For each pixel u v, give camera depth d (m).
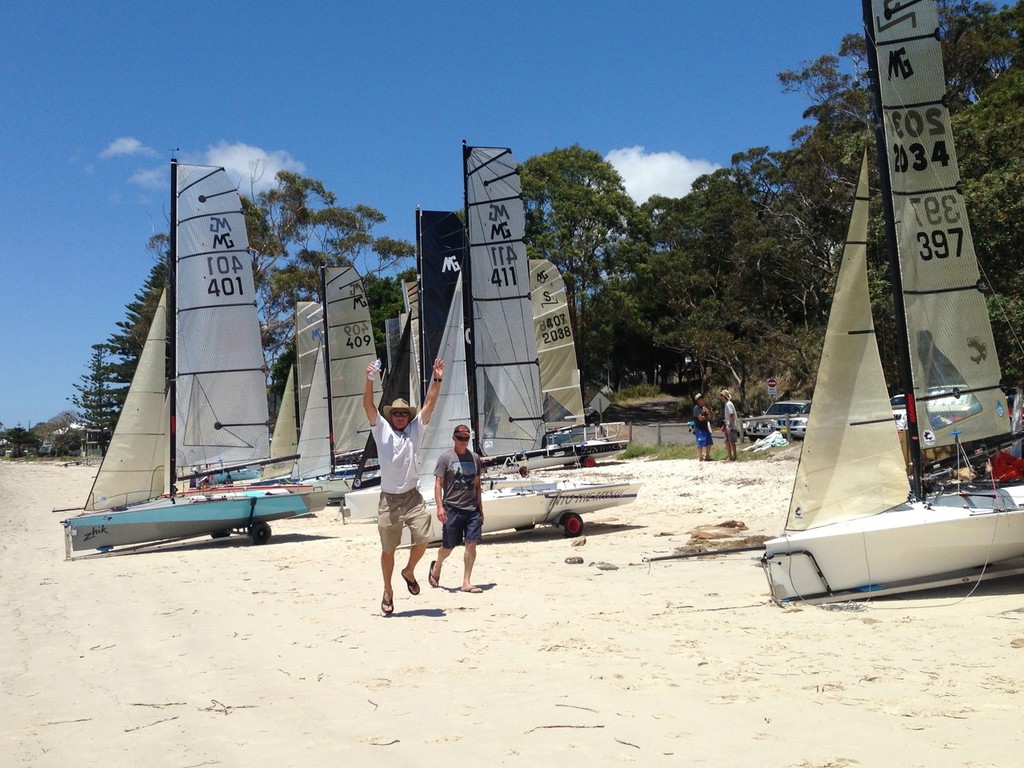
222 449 17.02
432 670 6.62
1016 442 9.18
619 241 54.62
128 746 5.26
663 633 7.48
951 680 5.72
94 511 16.30
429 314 17.30
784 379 50.59
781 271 53.03
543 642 7.36
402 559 13.25
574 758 4.65
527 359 16.61
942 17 40.44
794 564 8.37
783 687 5.75
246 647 7.80
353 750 4.96
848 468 8.59
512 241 16.59
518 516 14.73
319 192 50.75
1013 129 27.47
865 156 8.65
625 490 15.33
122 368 68.31
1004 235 24.77
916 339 8.91
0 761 5.07
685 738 4.87
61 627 9.22
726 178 58.94
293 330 50.38
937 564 8.26
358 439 25.31
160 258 49.34
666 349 64.44
